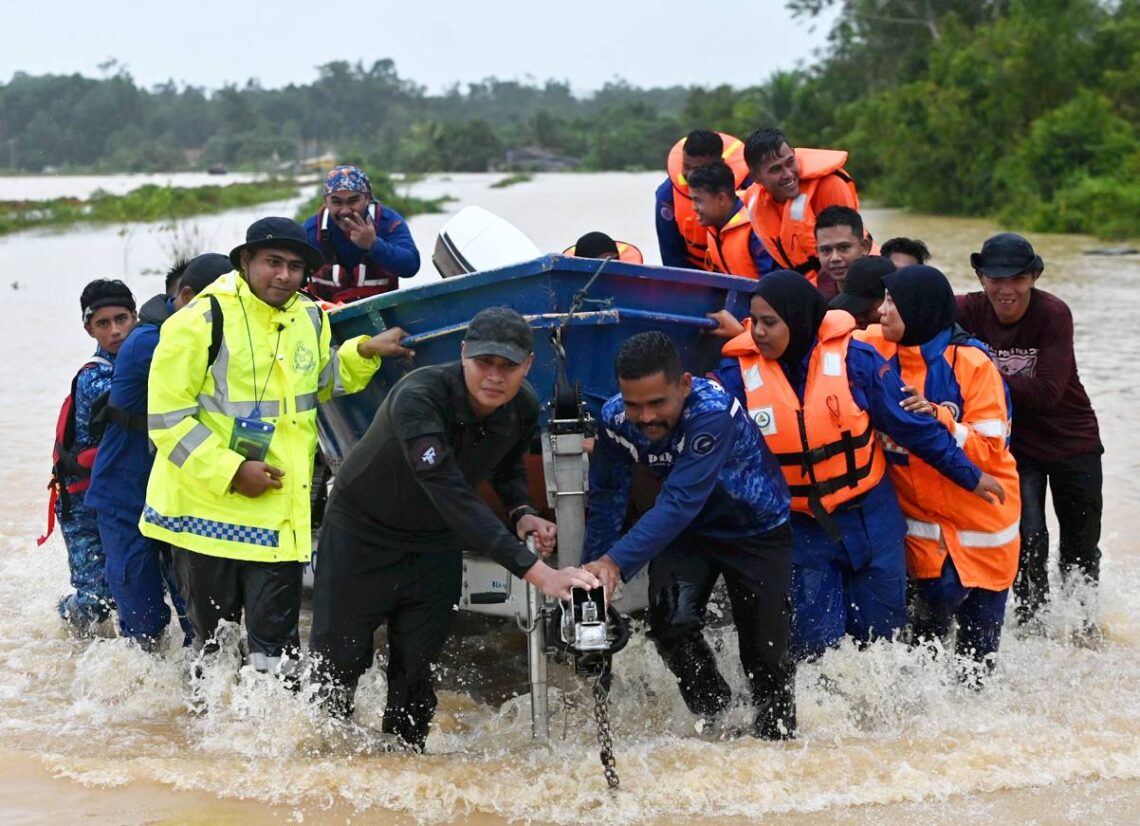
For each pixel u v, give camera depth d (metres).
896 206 46.41
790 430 5.09
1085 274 22.09
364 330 5.61
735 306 5.54
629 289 5.31
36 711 5.50
